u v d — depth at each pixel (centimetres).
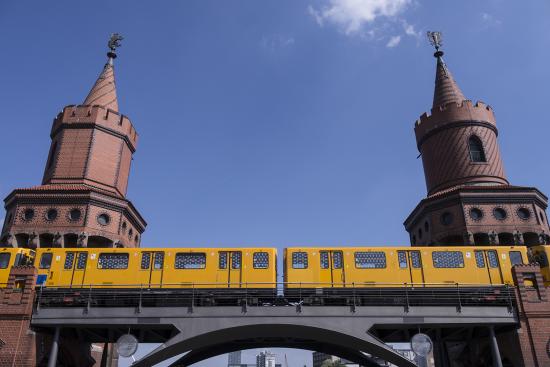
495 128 3669
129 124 3753
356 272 2423
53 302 2391
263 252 2439
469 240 3030
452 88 3900
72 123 3497
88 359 2827
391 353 2195
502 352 2439
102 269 2431
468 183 3397
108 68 4003
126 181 3719
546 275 2538
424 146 3797
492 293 2380
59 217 3100
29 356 2228
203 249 2455
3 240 3061
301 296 2334
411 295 2388
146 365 2194
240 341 2881
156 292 2330
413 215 3553
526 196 3159
